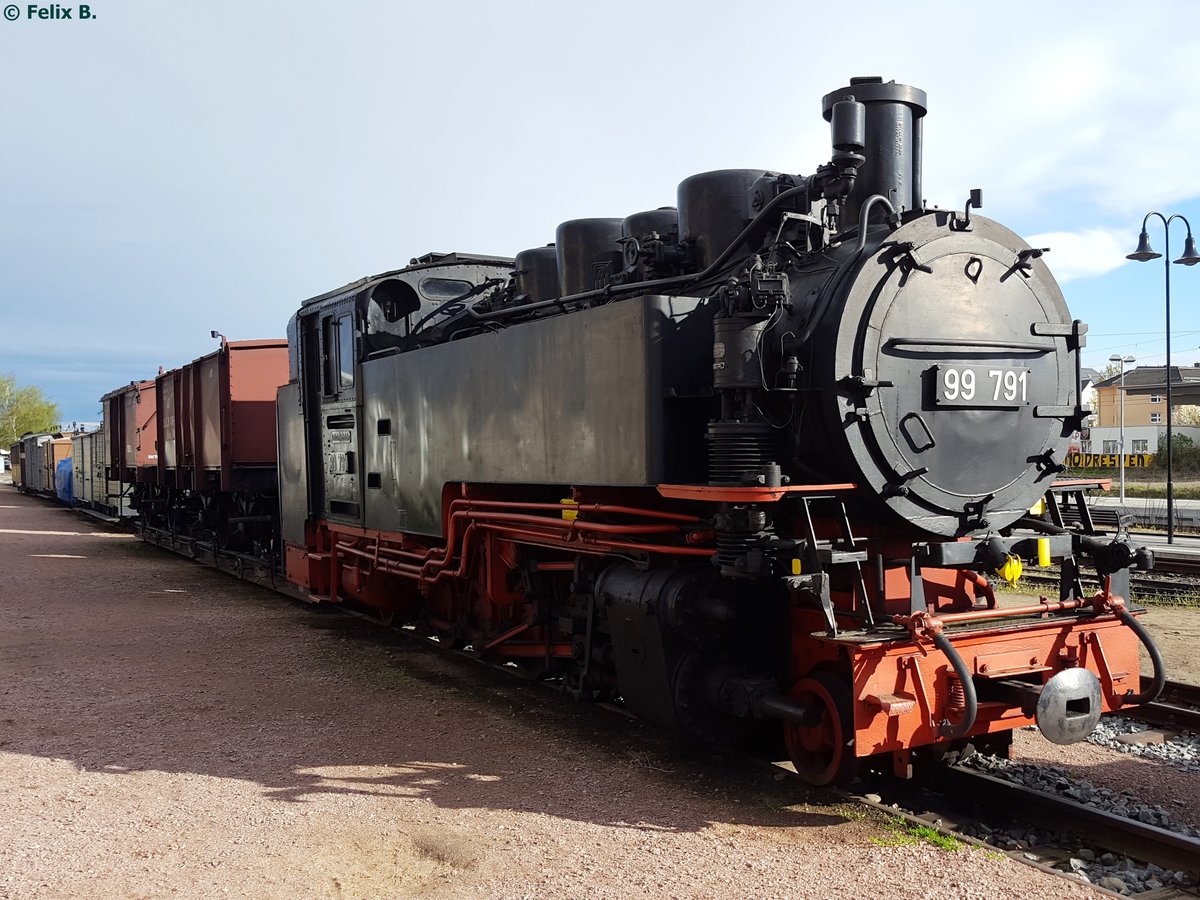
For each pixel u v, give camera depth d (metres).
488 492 7.34
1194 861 4.10
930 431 5.05
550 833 4.55
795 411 5.06
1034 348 5.47
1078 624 5.10
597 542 5.89
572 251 7.14
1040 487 5.54
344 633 9.80
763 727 5.88
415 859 4.30
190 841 4.49
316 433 10.61
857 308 4.88
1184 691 6.77
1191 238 17.33
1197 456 38.59
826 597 4.57
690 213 6.27
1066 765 5.61
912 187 5.95
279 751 5.88
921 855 4.25
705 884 3.98
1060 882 3.96
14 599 12.22
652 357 5.21
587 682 6.30
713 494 4.68
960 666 4.48
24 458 47.81
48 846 4.43
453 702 7.02
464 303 8.98
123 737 6.18
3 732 6.29
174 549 18.20
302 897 3.92
